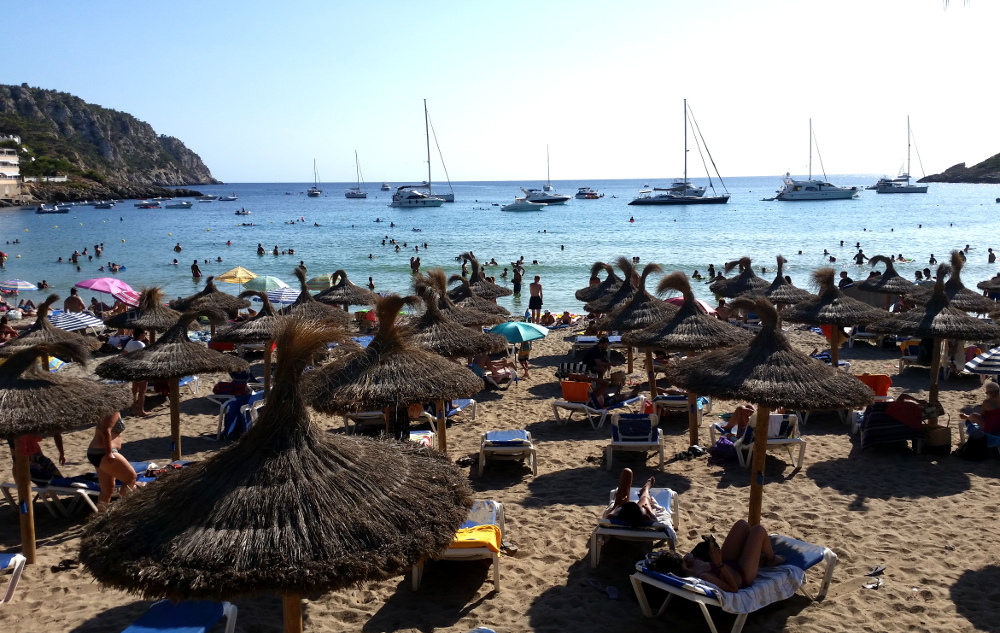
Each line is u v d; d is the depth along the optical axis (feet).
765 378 21.11
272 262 132.87
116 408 21.16
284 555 11.37
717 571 17.02
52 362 43.75
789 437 27.94
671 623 17.38
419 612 18.08
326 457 13.01
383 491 13.05
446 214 299.58
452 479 14.57
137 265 128.77
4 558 18.83
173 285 103.76
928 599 18.16
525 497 25.62
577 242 166.40
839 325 40.14
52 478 24.30
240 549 11.37
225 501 11.99
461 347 30.60
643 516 19.88
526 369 46.09
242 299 57.00
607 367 37.76
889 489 25.72
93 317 53.93
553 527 22.98
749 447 28.22
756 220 233.96
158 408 39.47
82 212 333.21
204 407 39.52
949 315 32.55
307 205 427.74
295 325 13.34
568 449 31.04
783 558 18.20
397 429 25.88
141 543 11.77
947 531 22.08
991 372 29.19
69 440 33.73
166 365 26.96
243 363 29.27
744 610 16.17
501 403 39.37
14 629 17.30
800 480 26.76
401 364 23.30
